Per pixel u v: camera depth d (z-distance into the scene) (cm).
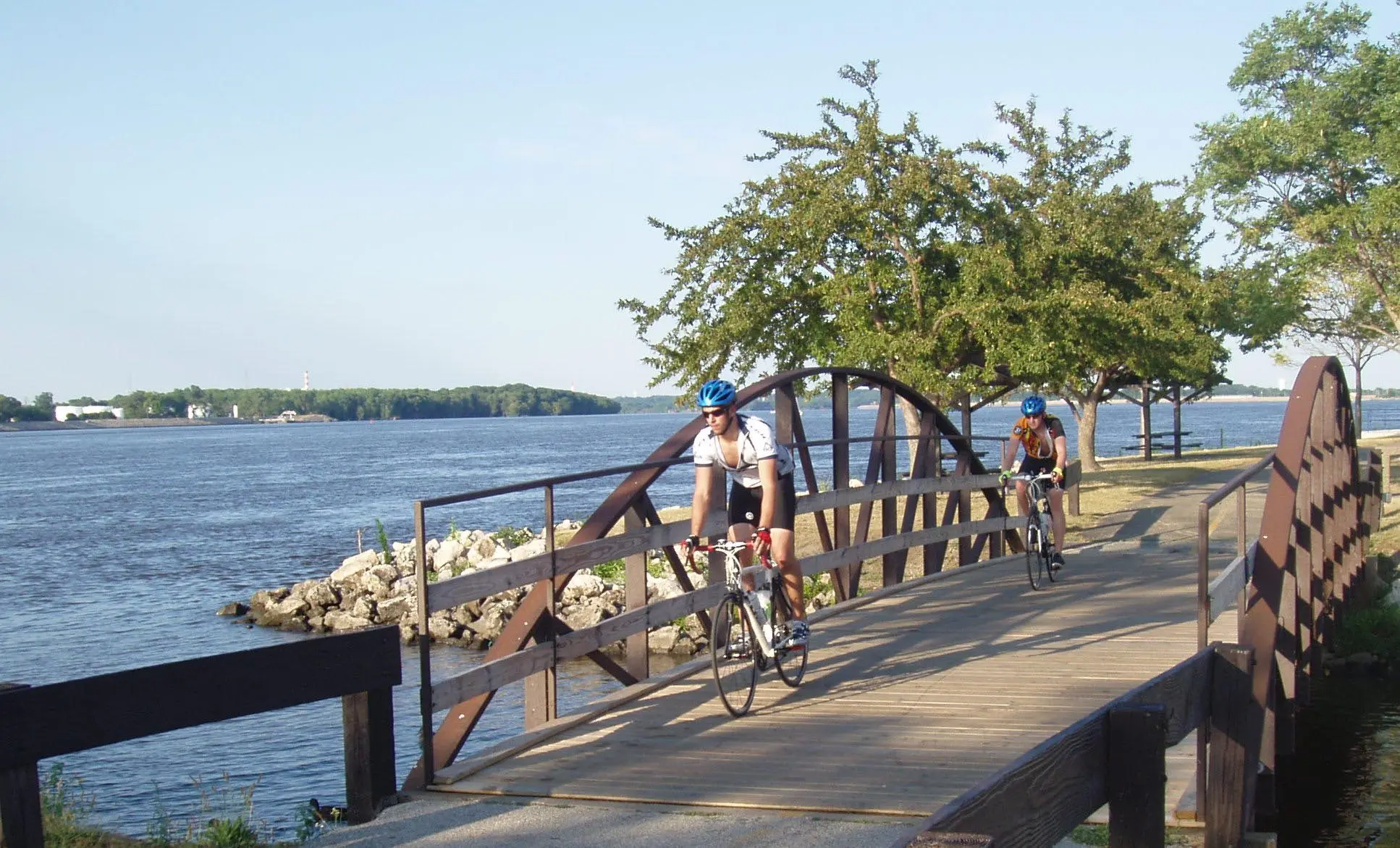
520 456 9631
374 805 548
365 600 2269
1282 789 858
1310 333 3628
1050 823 317
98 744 440
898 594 1173
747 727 671
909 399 1320
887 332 1894
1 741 412
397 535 3984
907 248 1903
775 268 1953
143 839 549
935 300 1908
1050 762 317
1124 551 1495
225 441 17675
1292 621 829
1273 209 3294
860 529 1162
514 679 655
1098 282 2064
